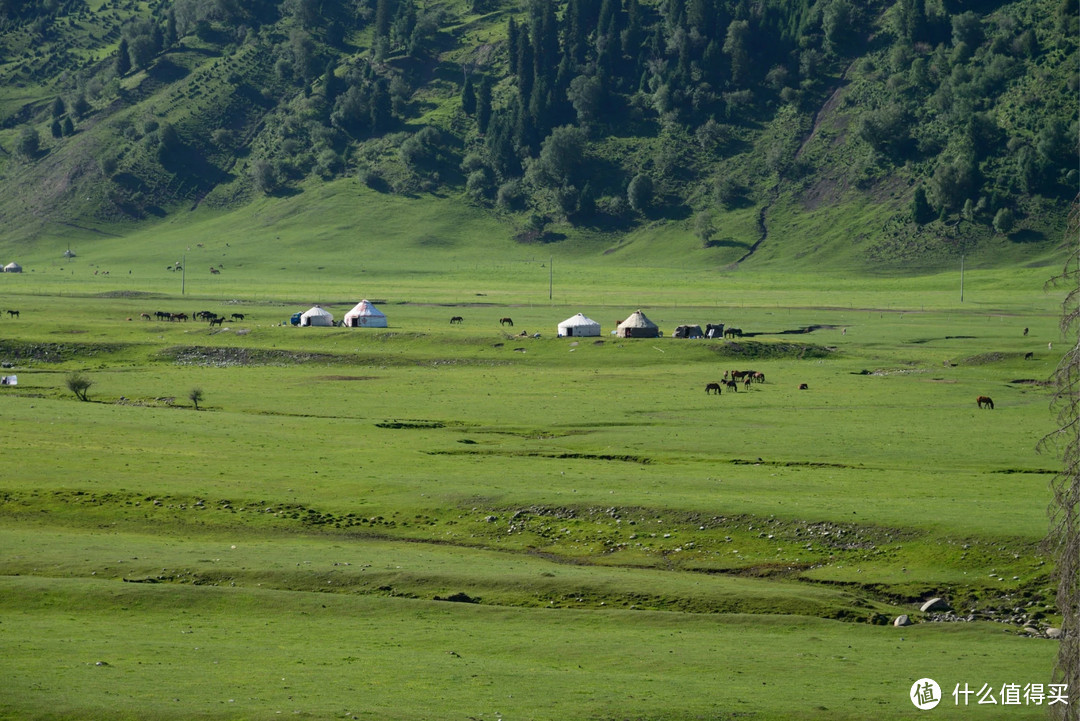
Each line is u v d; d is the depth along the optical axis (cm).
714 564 19000
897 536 19225
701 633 15188
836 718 11931
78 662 12962
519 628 15288
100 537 19638
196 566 17725
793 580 18275
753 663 13775
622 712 11931
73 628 14575
